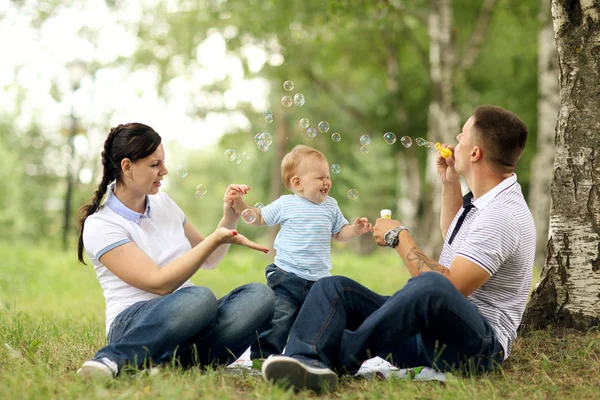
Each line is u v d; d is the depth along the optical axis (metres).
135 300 3.41
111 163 3.54
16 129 32.34
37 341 3.79
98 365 3.02
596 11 4.13
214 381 3.11
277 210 4.24
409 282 3.02
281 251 4.17
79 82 16.80
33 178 32.50
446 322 3.00
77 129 17.53
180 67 15.75
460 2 16.02
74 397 2.78
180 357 3.43
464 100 15.37
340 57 16.80
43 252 14.55
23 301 7.78
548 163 12.07
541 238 12.55
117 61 16.64
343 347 3.09
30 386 2.91
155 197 3.71
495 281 3.27
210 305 3.26
